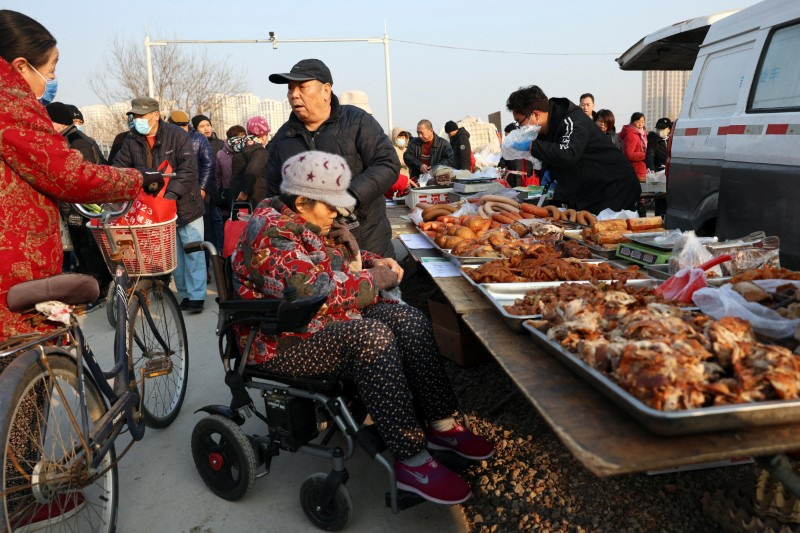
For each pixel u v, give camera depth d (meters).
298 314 2.25
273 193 3.67
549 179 6.28
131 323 3.20
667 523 2.30
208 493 2.93
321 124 3.45
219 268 2.67
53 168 2.12
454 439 2.76
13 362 2.03
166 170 3.55
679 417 1.26
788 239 3.35
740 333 1.58
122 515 2.78
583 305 1.88
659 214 7.12
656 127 10.34
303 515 2.72
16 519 2.15
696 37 5.34
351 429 2.45
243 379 2.71
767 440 1.30
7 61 2.19
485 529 2.47
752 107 3.72
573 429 1.38
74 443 2.27
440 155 9.12
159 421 3.51
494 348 1.97
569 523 2.36
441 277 3.11
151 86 24.98
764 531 2.06
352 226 3.49
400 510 2.60
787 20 3.54
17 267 2.14
